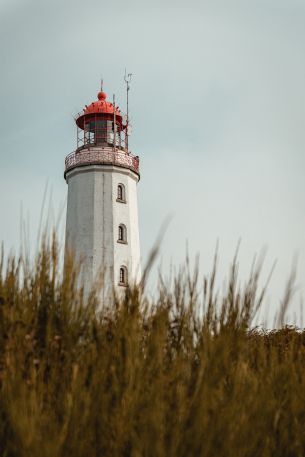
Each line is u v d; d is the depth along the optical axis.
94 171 86.69
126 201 87.69
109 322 12.09
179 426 9.54
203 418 9.60
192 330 11.57
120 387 10.19
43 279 12.29
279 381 11.51
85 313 12.09
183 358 10.95
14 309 11.76
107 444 9.56
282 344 13.44
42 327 11.91
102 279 12.79
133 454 9.16
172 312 11.80
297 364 12.60
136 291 12.09
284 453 10.72
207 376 10.30
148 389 10.16
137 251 86.75
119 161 88.00
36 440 8.88
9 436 9.45
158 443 9.20
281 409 11.02
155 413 9.46
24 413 9.13
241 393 10.47
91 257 82.12
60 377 10.72
